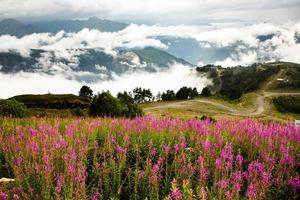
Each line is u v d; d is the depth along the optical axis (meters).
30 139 11.73
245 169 10.50
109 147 10.95
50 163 9.45
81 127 13.97
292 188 8.94
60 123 15.73
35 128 14.93
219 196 8.05
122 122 15.04
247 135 12.20
